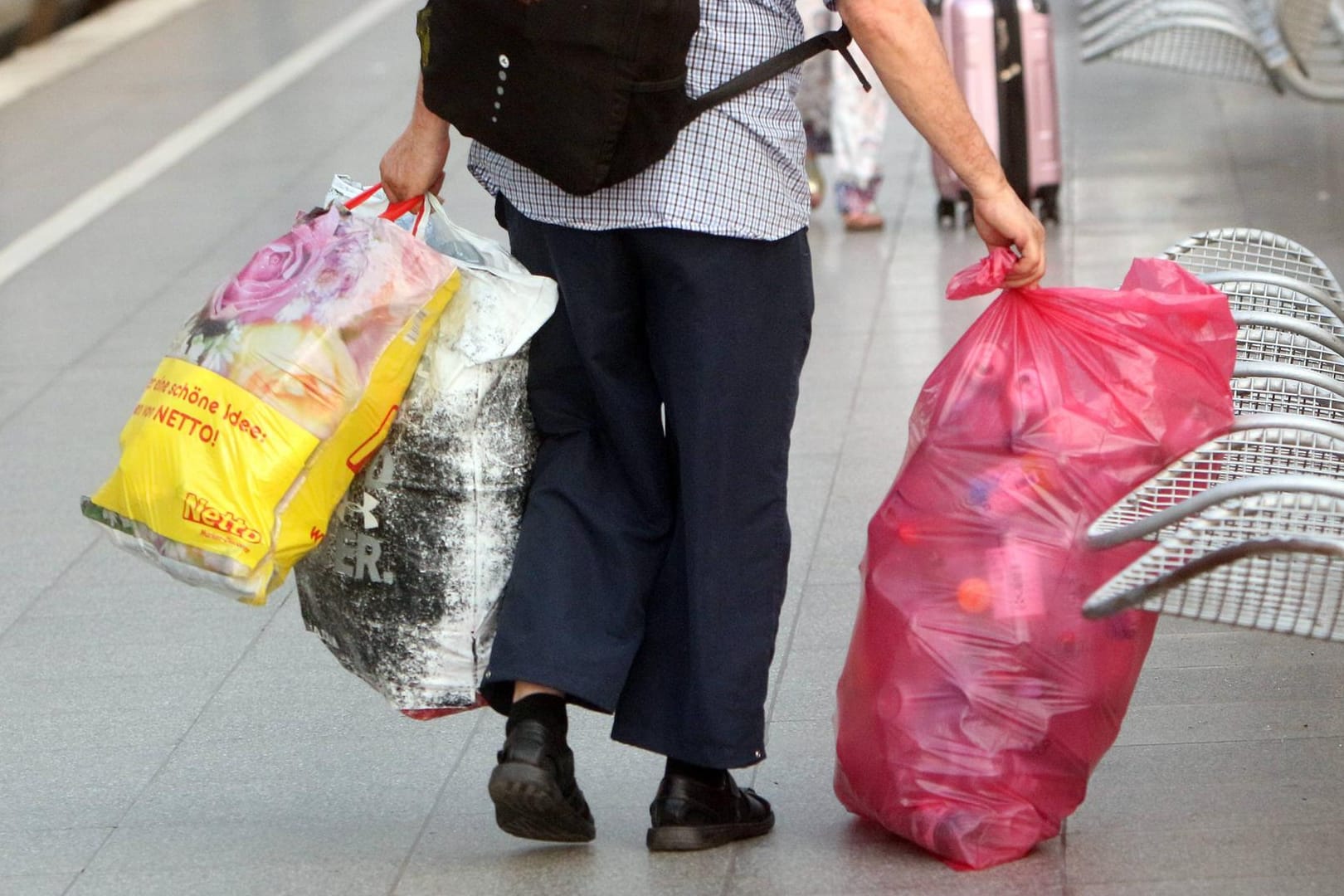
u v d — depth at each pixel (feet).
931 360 75.97
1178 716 44.42
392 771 44.91
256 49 161.68
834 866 38.09
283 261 36.55
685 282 35.86
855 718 38.37
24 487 68.49
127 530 36.06
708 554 37.27
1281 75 93.76
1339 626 30.37
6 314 92.63
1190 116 117.19
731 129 35.58
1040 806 37.22
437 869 39.37
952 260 91.71
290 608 55.98
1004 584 36.63
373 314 36.06
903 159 114.83
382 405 36.58
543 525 38.19
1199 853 37.29
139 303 92.89
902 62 34.88
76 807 43.91
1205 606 30.91
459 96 35.58
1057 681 36.70
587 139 34.35
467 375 37.55
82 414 76.64
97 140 132.77
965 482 37.17
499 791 36.45
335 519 38.68
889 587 37.73
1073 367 37.35
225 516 35.01
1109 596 31.17
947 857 37.32
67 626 55.57
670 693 38.55
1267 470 37.88
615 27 33.83
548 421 38.93
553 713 37.40
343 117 132.67
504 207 38.68
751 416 36.86
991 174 36.22
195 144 128.16
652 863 38.91
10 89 153.48
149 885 39.60
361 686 50.01
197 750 46.78
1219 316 37.91
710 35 35.29
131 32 175.01
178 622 55.31
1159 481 36.11
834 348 78.74
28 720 49.19
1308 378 41.57
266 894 38.83
